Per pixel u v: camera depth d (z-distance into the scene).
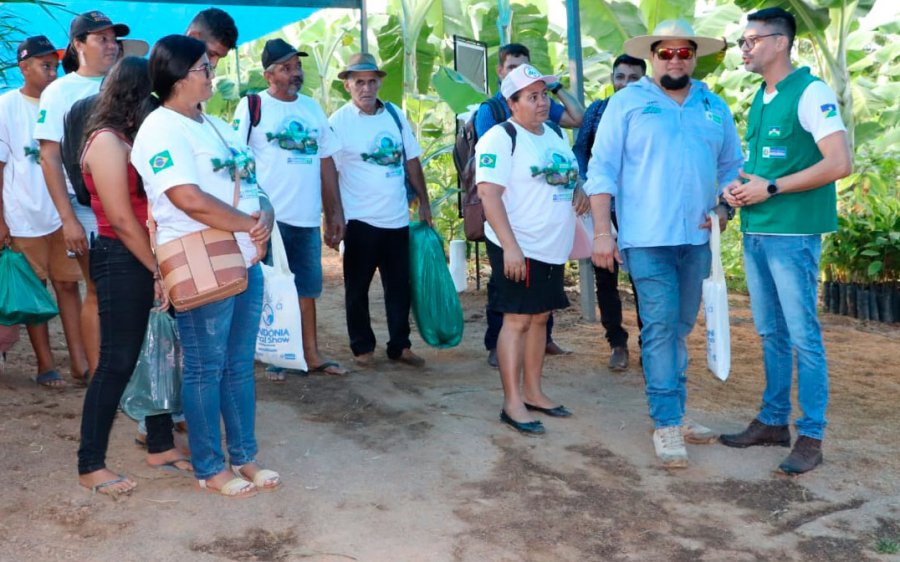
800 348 4.32
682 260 4.53
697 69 8.55
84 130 3.76
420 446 4.60
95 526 3.57
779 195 4.25
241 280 3.56
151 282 3.77
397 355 6.36
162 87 3.51
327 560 3.37
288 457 4.41
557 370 6.21
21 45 5.20
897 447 4.68
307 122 5.75
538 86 4.66
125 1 8.15
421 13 10.54
